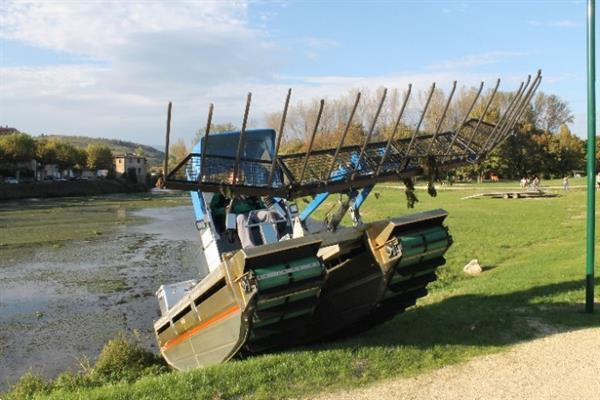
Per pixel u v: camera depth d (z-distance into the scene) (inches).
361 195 330.6
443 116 316.5
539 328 350.9
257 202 368.8
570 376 271.7
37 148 4242.1
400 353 303.0
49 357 516.7
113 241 1406.3
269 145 378.9
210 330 300.0
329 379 268.8
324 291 325.7
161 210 2583.7
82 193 4124.0
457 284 582.2
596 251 672.4
